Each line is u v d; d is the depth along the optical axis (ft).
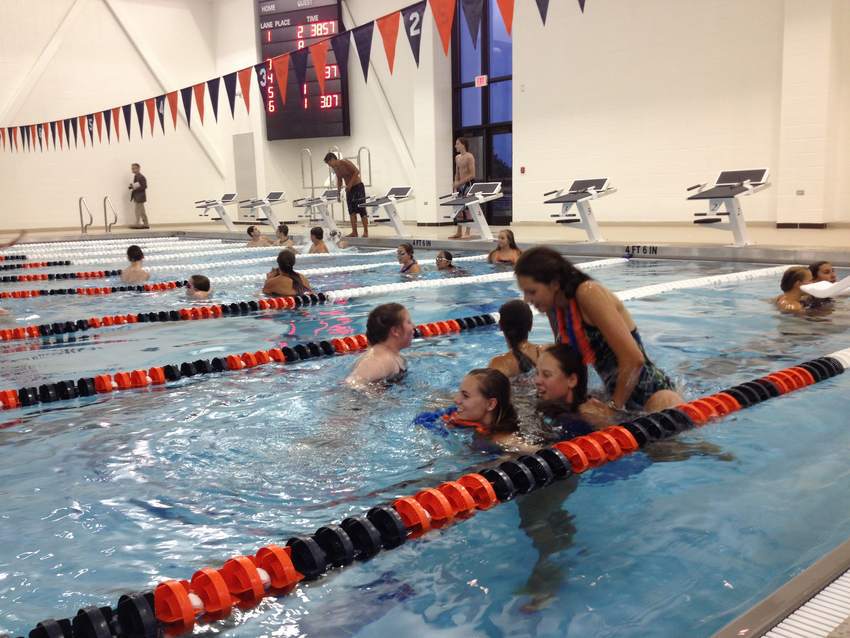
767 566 5.80
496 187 34.12
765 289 20.03
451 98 47.26
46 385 11.73
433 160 46.83
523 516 6.86
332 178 51.88
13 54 52.95
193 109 60.70
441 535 6.51
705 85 35.73
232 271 29.01
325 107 53.67
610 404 9.57
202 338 16.07
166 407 10.84
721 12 34.65
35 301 22.09
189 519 7.03
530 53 42.29
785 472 7.72
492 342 14.67
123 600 5.25
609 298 9.02
